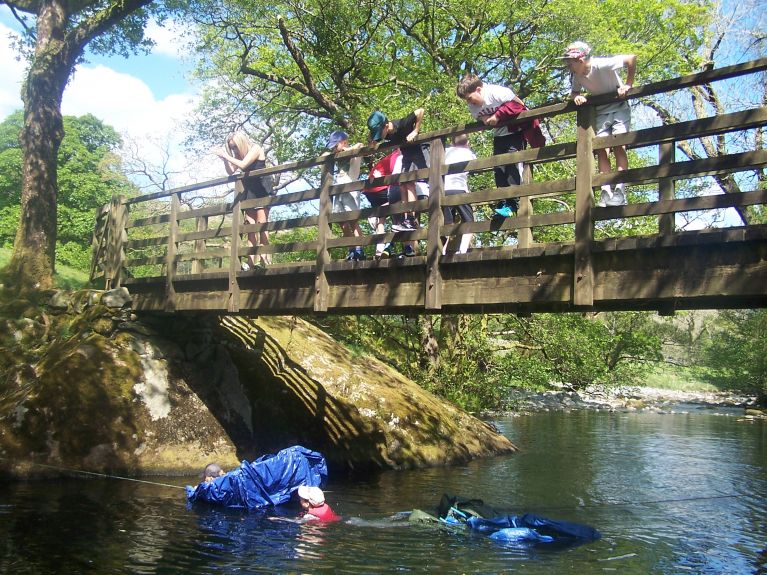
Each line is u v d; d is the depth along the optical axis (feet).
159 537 20.30
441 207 22.44
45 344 35.06
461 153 24.53
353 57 54.03
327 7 51.55
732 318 102.47
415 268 23.21
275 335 40.22
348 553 19.30
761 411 76.59
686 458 40.29
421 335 57.77
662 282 17.72
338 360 41.22
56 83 43.04
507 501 27.61
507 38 59.52
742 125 16.81
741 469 36.42
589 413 72.33
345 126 54.90
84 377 31.53
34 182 41.70
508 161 21.22
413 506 25.98
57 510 23.07
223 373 35.99
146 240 35.86
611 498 28.53
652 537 22.20
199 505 24.75
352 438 36.22
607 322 89.92
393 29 57.57
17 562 17.37
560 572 18.11
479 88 22.18
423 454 36.68
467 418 43.19
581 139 19.52
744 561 19.66
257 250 29.01
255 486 25.16
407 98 54.13
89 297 35.76
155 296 34.83
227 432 33.96
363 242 24.56
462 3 53.47
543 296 19.98
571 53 19.86
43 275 40.47
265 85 61.21
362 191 26.55
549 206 48.75
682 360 123.95
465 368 59.06
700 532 23.00
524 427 56.70
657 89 18.31
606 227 48.78
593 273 18.93
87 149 96.78
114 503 24.54
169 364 34.45
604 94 19.24
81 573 16.74
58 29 43.75
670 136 18.01
